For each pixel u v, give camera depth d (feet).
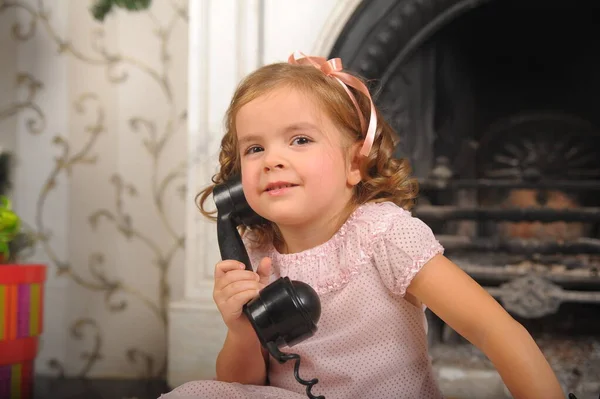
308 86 3.18
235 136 3.63
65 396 6.21
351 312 3.30
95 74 7.55
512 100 7.34
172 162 7.39
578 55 7.34
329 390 3.34
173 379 6.40
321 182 3.09
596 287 6.39
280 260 3.51
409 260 3.14
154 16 7.47
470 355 6.30
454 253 6.82
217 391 3.14
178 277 7.35
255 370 3.51
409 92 7.00
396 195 3.64
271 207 3.07
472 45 7.36
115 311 7.42
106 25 7.54
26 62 7.65
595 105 7.30
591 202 7.16
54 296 7.50
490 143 7.32
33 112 7.63
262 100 3.12
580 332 6.80
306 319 2.82
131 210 7.45
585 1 7.34
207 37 6.59
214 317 6.38
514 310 6.46
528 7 7.39
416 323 3.40
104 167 7.50
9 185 7.59
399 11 6.48
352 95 3.43
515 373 2.90
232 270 3.13
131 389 6.57
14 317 5.62
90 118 7.54
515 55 7.37
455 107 7.28
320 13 6.49
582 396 5.30
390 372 3.33
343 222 3.42
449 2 6.44
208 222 6.50
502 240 6.81
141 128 7.47
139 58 7.49
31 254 7.54
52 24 7.63
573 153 7.25
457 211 6.84
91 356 7.41
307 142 3.11
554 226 7.05
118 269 7.44
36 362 7.48
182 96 7.41
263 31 6.56
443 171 7.04
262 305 2.85
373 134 3.34
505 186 6.90
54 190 7.55
